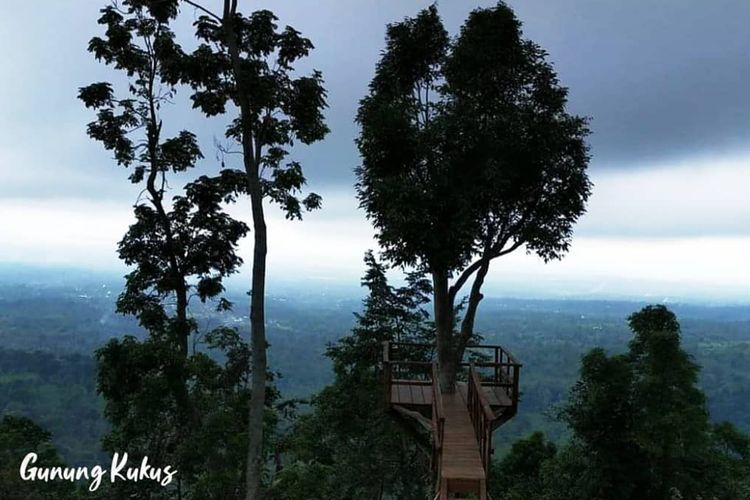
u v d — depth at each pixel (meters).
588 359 13.77
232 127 12.20
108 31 13.62
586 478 13.15
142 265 14.51
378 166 12.05
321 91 12.34
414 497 19.06
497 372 13.91
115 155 14.17
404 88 13.41
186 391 13.40
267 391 16.41
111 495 13.75
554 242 12.34
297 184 13.46
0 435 13.30
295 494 12.23
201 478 12.18
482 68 11.88
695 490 12.54
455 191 11.34
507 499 17.38
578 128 12.09
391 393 12.66
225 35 11.84
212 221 14.90
